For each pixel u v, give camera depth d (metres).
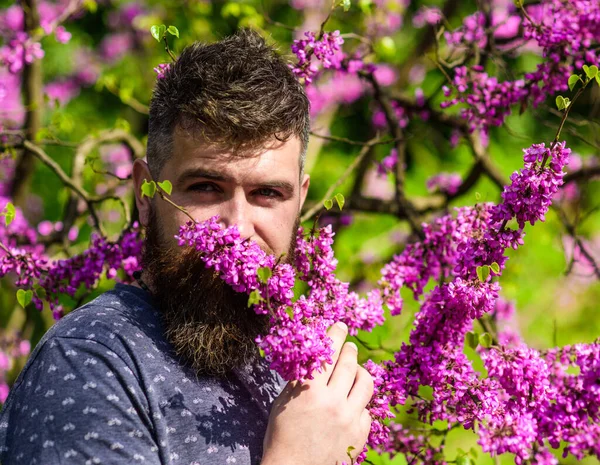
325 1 4.52
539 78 2.26
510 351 1.63
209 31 4.14
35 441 1.41
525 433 1.61
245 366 1.63
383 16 3.38
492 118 2.32
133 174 1.75
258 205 1.59
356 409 1.56
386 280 2.04
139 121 5.08
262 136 1.54
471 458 2.01
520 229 1.61
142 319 1.57
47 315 3.89
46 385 1.45
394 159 3.09
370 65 2.75
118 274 2.54
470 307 1.63
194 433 1.50
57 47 5.04
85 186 4.05
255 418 1.59
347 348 1.66
